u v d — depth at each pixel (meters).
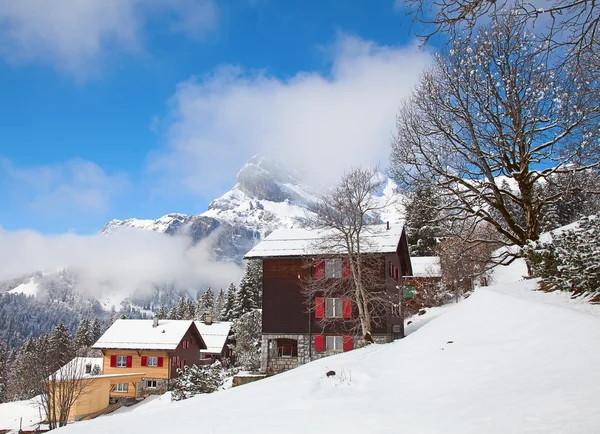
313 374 15.35
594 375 8.61
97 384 45.09
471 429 7.45
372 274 35.28
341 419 9.57
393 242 36.91
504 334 13.85
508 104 21.98
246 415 10.97
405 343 17.12
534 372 10.05
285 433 9.07
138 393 52.62
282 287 38.00
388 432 8.20
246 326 63.22
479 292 21.58
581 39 6.64
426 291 52.59
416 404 9.97
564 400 7.79
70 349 81.38
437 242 60.19
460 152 24.05
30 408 46.44
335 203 33.44
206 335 74.25
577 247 15.62
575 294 15.75
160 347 55.12
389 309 37.00
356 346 35.78
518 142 22.34
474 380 10.95
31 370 56.75
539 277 21.19
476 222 24.83
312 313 37.25
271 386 14.58
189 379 33.28
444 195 24.58
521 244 23.45
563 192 22.25
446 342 15.17
